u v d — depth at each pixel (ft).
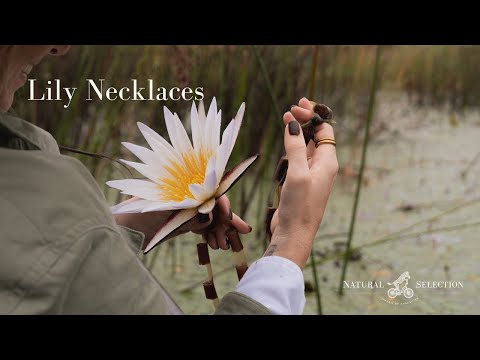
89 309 1.53
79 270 1.51
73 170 1.61
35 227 1.46
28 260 1.43
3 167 1.50
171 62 6.64
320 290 5.68
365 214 7.80
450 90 15.56
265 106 7.52
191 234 7.11
